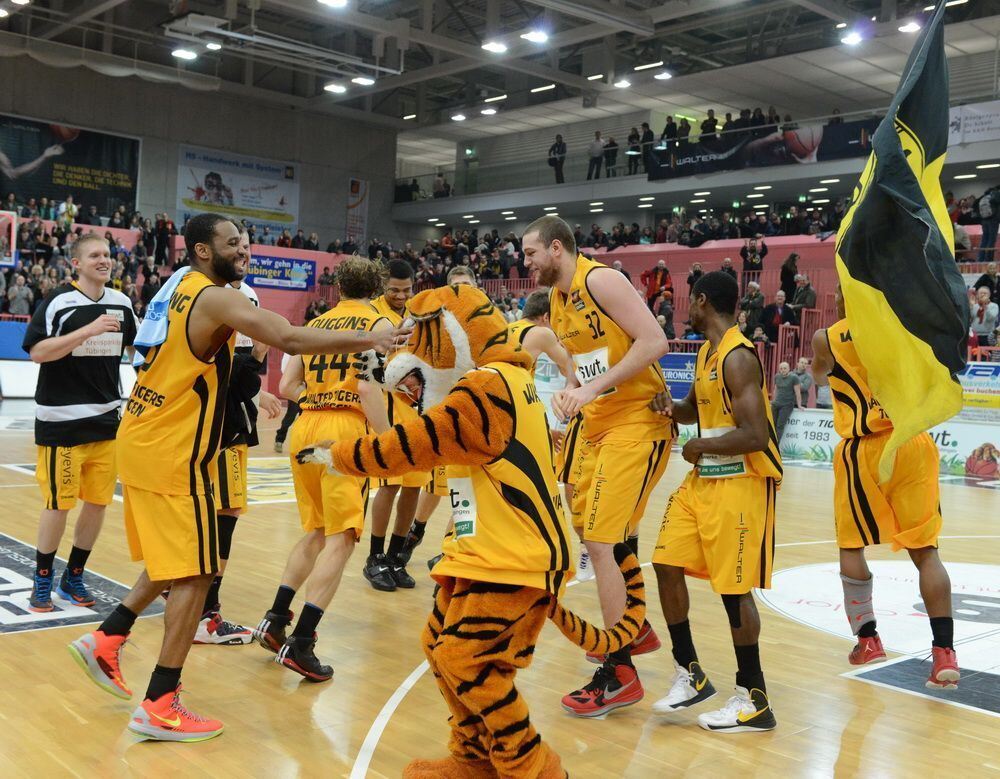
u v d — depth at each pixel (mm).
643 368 3764
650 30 22031
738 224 23625
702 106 29656
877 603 5965
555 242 4035
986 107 19719
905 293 3898
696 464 3930
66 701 3787
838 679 4434
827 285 20453
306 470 4371
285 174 31656
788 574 6816
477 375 2684
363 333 2980
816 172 22719
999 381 13656
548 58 29000
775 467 3744
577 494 4188
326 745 3457
